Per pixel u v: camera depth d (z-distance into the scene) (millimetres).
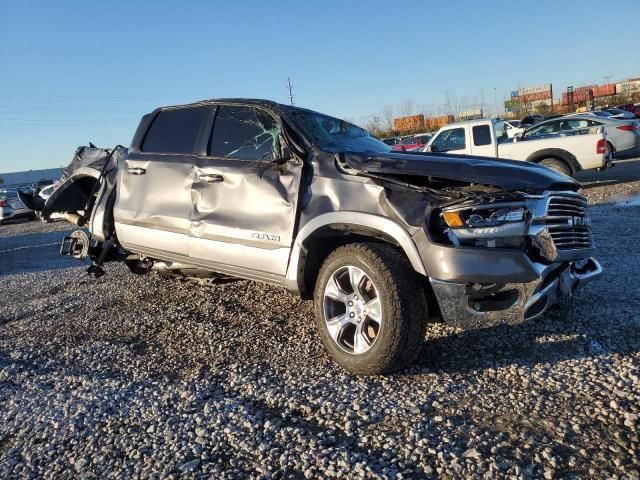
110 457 2695
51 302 5965
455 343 3766
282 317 4688
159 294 5781
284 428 2824
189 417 3027
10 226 22156
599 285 4762
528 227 3148
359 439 2676
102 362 3994
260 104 4320
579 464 2348
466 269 3049
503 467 2357
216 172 4277
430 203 3201
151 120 5191
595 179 14047
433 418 2820
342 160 3670
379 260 3205
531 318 3221
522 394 3002
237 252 4094
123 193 5109
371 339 3336
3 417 3256
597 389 2973
